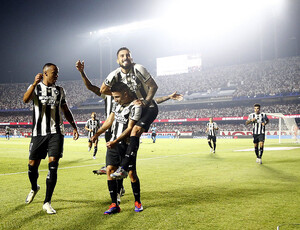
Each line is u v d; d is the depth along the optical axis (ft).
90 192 15.37
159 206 12.30
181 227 9.53
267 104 149.18
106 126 13.06
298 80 147.95
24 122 179.73
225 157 37.09
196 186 16.81
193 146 66.74
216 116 151.43
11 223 10.11
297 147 56.49
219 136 128.57
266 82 155.02
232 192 14.99
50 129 12.41
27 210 11.83
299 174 21.44
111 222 10.18
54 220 10.46
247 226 9.57
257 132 29.58
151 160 33.63
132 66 12.78
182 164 29.19
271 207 11.94
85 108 179.93
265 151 46.32
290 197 13.74
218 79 174.60
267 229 9.27
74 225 9.87
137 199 11.65
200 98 156.46
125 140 12.09
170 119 154.61
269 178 19.58
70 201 13.35
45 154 12.91
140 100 12.17
